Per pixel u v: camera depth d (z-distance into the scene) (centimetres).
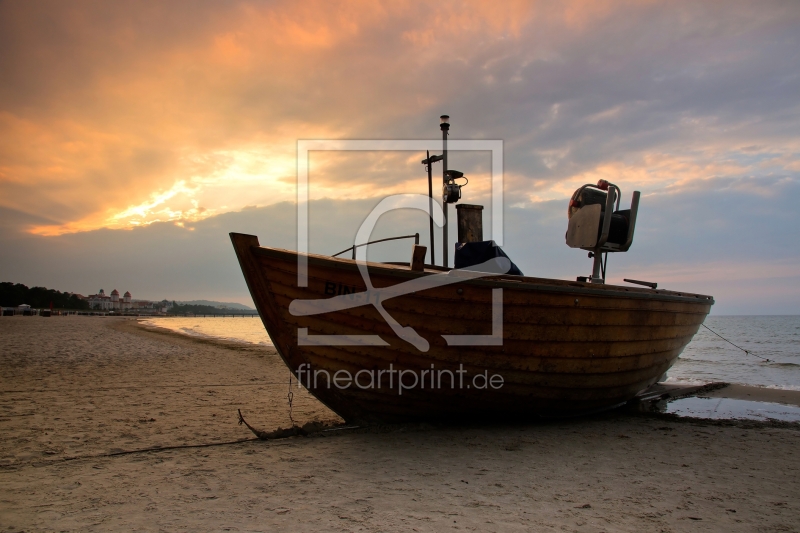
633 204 703
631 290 603
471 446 500
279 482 383
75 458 455
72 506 330
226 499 345
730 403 811
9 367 1227
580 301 548
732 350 2184
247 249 517
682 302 705
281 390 896
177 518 309
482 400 552
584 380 586
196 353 1731
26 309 9719
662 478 402
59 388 895
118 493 358
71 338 2484
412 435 540
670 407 776
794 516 322
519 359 533
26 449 489
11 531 288
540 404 584
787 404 801
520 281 516
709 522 311
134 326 4756
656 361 688
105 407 720
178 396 826
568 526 301
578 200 712
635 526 303
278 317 523
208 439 535
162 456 461
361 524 299
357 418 572
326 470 417
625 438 542
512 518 312
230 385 959
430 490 366
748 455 475
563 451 485
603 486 379
